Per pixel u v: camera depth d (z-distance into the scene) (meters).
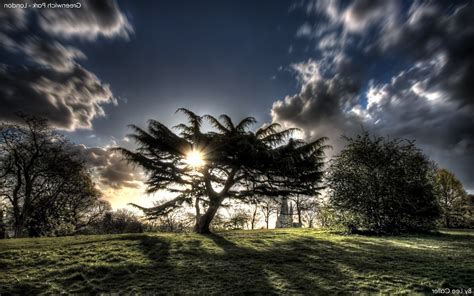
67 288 5.61
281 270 6.86
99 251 8.56
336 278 6.16
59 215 28.72
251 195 17.17
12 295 5.22
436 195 17.78
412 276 6.20
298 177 16.25
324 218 20.31
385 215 15.98
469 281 5.80
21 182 25.44
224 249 9.50
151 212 16.34
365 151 17.58
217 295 5.18
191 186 16.83
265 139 15.89
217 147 15.23
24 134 25.80
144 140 15.16
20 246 9.29
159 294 5.23
